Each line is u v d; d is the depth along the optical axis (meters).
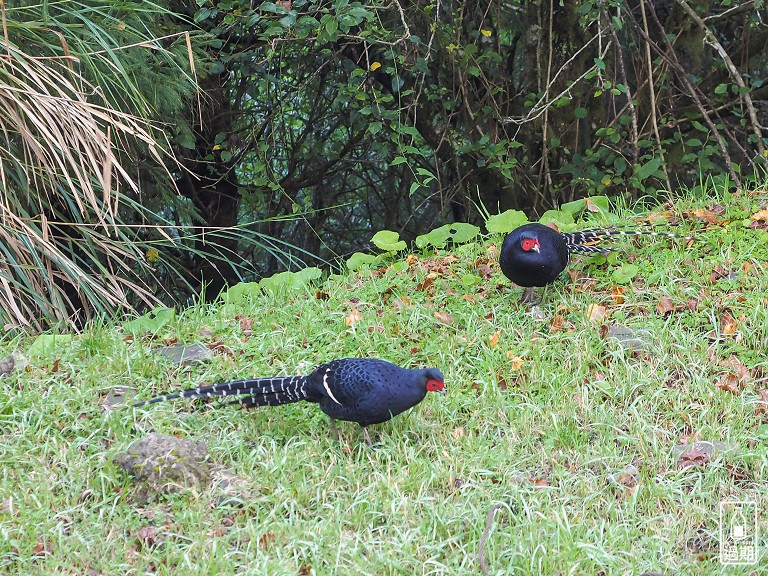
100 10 9.77
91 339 7.71
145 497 5.74
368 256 9.59
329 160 15.06
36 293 8.52
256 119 13.90
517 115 13.16
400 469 6.04
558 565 5.24
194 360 7.50
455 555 5.35
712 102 12.66
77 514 5.63
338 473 6.04
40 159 8.18
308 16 11.12
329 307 8.37
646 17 12.95
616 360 7.19
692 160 11.89
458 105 13.08
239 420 6.57
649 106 12.85
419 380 6.09
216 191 13.90
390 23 12.64
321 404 6.21
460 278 8.79
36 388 6.90
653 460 6.15
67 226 9.74
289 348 7.57
